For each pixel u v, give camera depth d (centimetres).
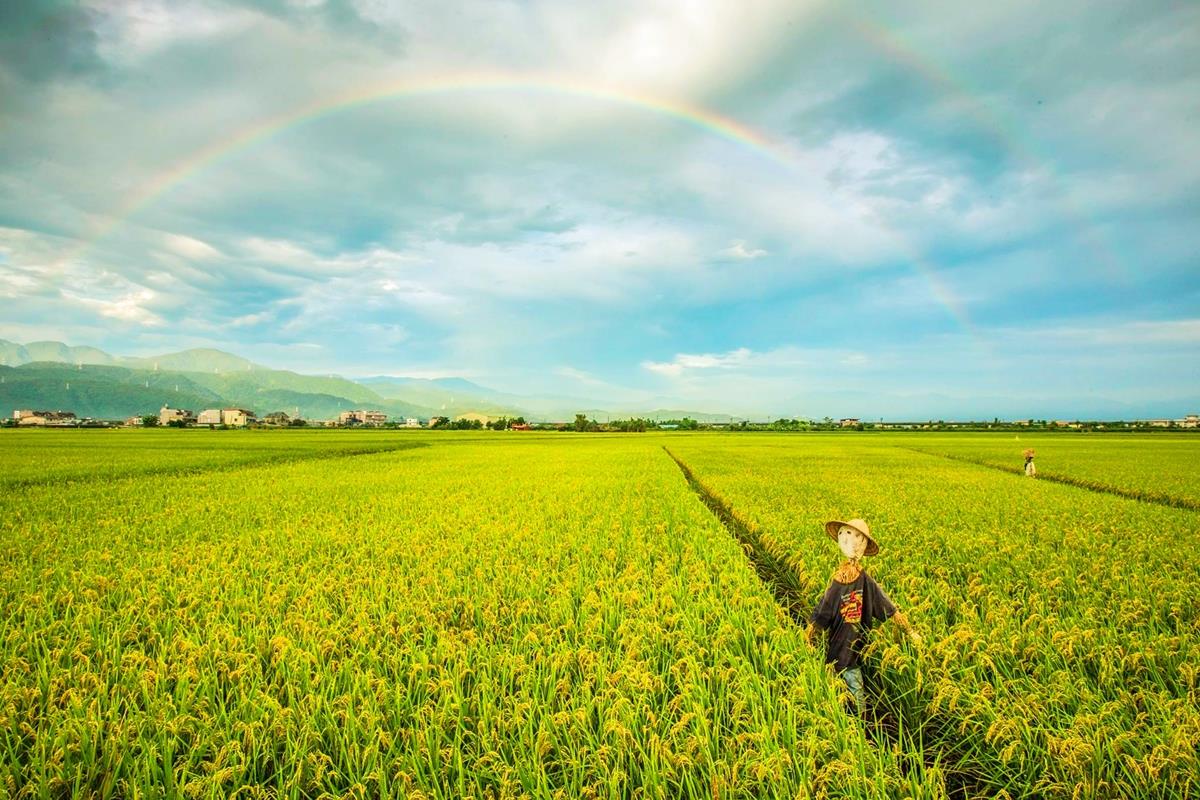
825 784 430
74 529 1407
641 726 494
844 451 5706
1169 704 501
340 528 1431
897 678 599
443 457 4678
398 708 525
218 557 1121
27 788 438
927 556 1085
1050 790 440
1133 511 1652
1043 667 594
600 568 1008
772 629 695
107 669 614
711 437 11000
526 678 568
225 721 508
